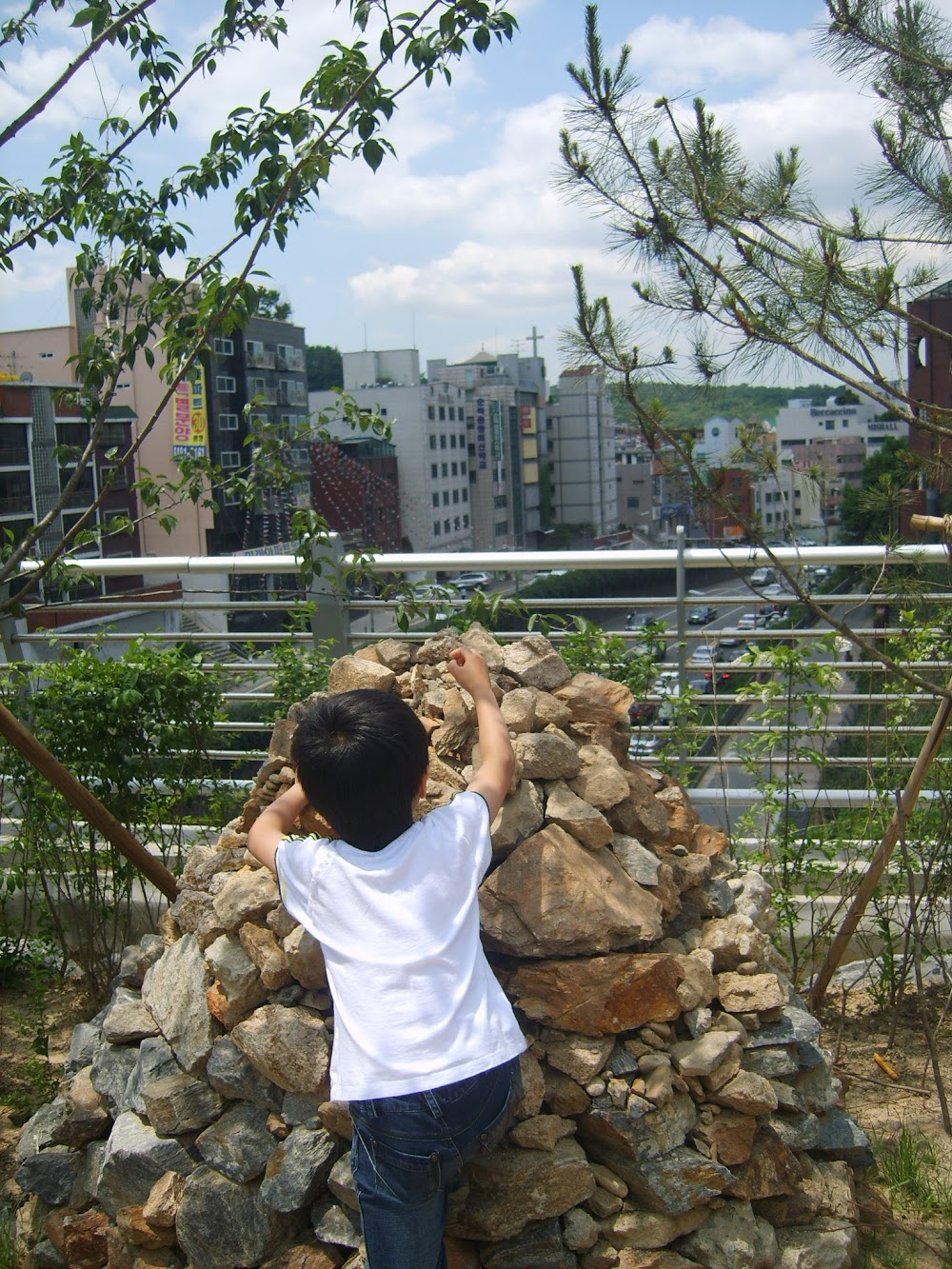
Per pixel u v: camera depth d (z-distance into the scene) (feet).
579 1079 8.46
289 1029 8.64
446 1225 8.30
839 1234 8.84
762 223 10.96
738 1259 8.27
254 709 18.60
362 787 7.54
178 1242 8.75
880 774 15.14
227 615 25.64
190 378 13.28
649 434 10.93
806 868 13.96
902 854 12.14
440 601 15.89
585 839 9.41
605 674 14.23
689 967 9.23
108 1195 9.07
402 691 11.03
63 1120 9.84
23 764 13.93
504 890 8.93
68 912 15.51
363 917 7.34
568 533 218.79
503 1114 7.18
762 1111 8.63
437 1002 7.03
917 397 11.16
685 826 10.82
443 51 12.30
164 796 14.83
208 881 10.72
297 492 17.47
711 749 16.85
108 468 13.38
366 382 195.11
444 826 7.75
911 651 13.55
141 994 10.46
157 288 12.96
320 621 16.43
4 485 92.07
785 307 10.44
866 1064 12.42
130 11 11.96
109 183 13.17
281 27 12.92
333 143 12.48
